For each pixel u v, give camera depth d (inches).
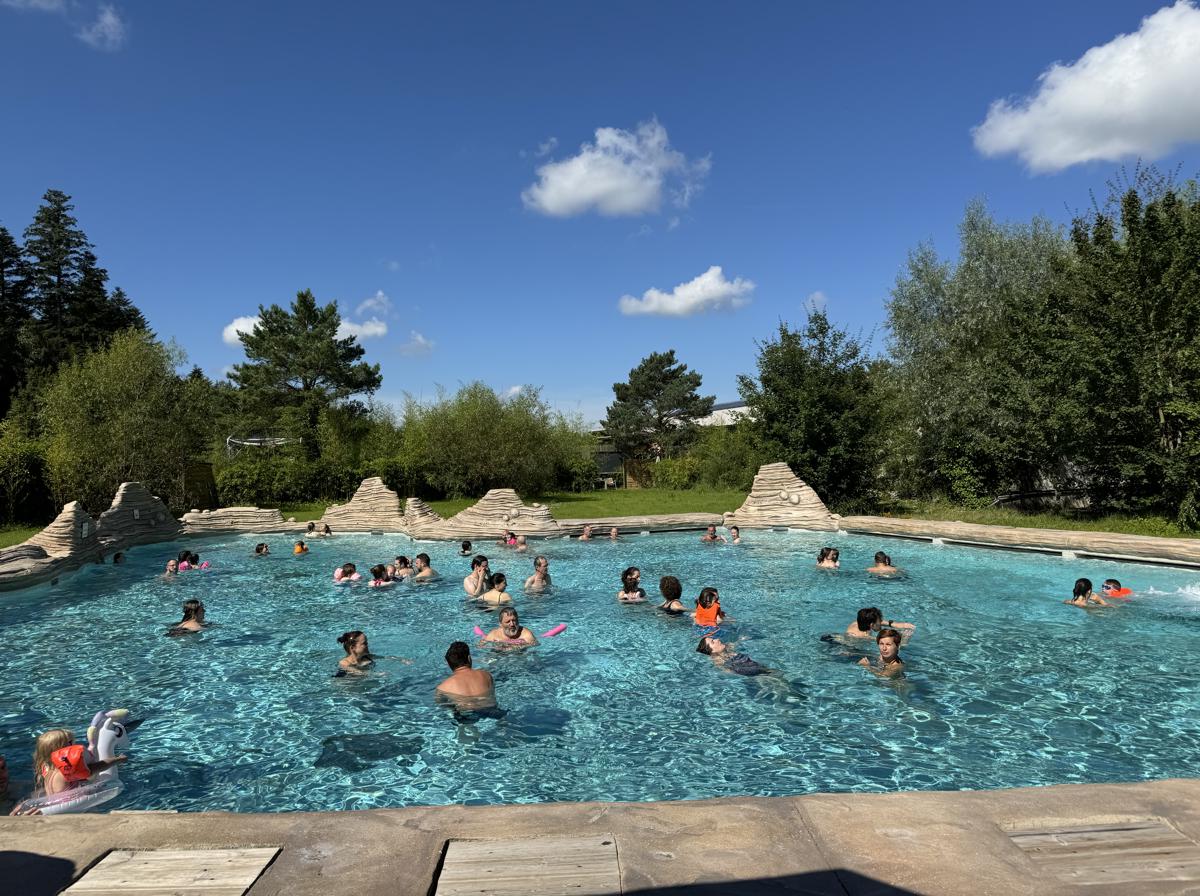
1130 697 273.7
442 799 199.6
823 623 394.9
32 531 770.2
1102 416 671.1
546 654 338.6
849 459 877.8
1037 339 755.4
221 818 128.0
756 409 931.3
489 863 112.9
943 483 954.1
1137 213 661.3
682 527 824.9
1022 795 134.5
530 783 209.0
